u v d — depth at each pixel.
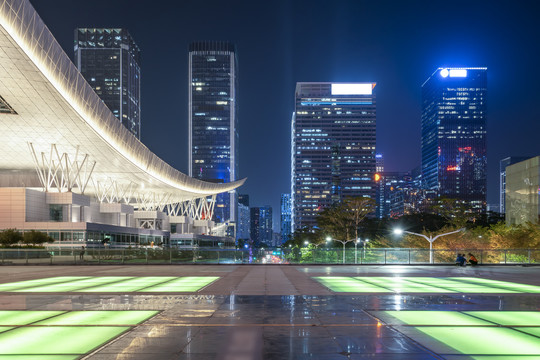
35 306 14.84
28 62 50.00
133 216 109.50
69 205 73.75
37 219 70.44
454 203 117.94
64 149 78.62
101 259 44.03
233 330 10.86
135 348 9.12
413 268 37.91
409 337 10.11
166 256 43.66
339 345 9.36
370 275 29.31
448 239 70.31
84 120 65.88
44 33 50.12
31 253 43.91
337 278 26.66
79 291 19.34
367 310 13.91
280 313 13.33
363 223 123.62
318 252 43.97
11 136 72.06
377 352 8.80
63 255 44.41
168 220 124.12
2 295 17.94
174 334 10.42
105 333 10.54
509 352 8.84
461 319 12.41
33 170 92.25
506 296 17.66
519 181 83.88
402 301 16.03
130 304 15.25
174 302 15.72
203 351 8.88
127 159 83.75
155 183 106.06
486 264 42.97
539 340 9.87
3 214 67.44
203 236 132.25
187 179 117.25
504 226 73.81
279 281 24.42
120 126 77.25
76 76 59.75
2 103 60.19
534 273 32.00
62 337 10.13
